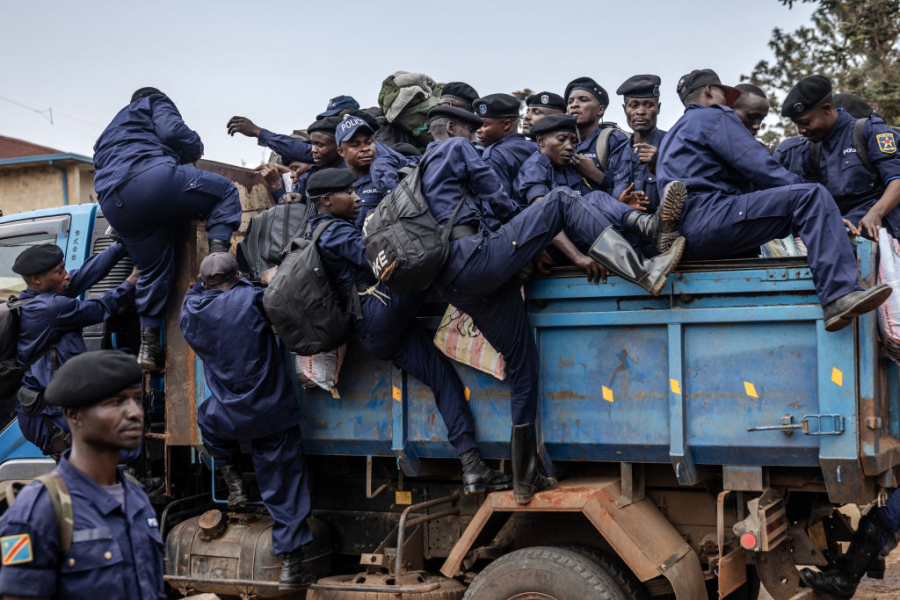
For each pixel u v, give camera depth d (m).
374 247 3.66
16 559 1.98
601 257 3.61
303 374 4.24
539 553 3.77
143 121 4.79
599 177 4.79
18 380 4.63
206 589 4.51
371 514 4.75
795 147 4.73
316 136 5.02
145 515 2.27
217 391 4.29
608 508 3.68
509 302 3.73
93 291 5.20
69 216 5.27
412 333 4.07
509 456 4.01
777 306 3.45
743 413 3.52
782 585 3.75
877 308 3.54
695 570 3.75
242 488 4.52
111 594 2.10
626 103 5.09
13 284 5.38
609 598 3.60
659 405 3.66
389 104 5.88
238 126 5.52
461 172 3.75
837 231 3.35
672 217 3.56
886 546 3.99
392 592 4.07
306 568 4.43
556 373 3.86
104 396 2.14
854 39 12.06
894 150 4.17
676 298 3.63
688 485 3.76
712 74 4.09
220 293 4.29
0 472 5.14
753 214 3.57
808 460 3.43
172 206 4.58
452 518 4.52
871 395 3.36
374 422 4.28
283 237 4.79
